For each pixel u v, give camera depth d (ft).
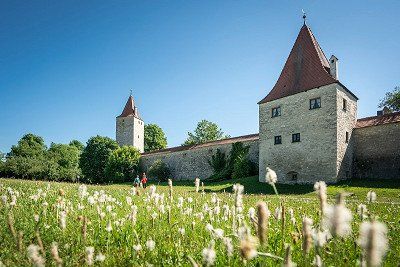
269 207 27.27
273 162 118.52
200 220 16.01
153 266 9.83
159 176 178.60
